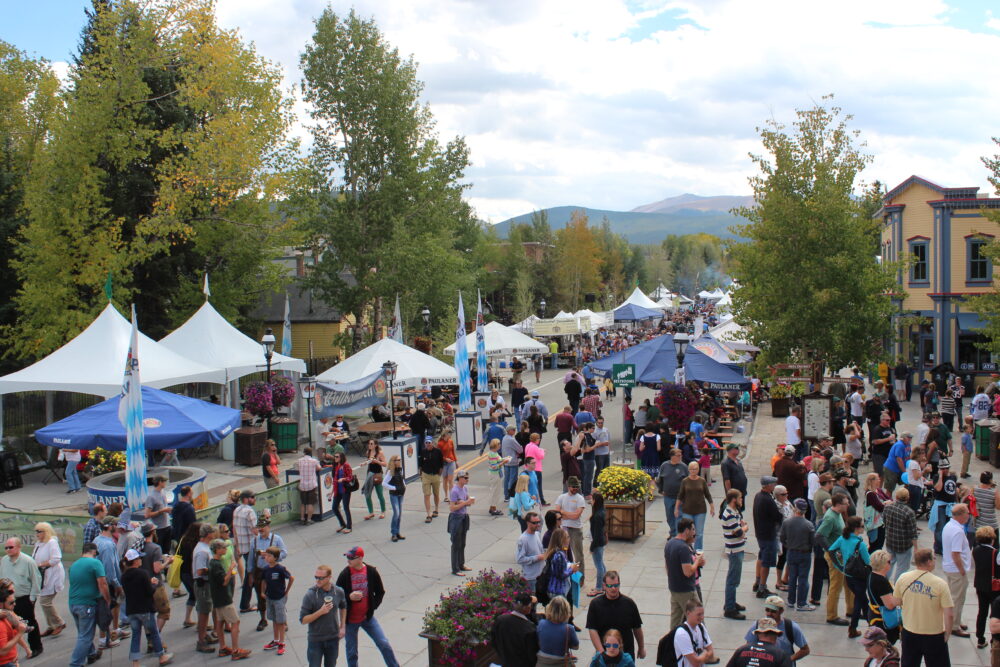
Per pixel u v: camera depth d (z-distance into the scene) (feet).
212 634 36.99
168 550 44.91
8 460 68.28
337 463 54.29
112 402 58.29
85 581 34.17
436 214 136.67
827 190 76.33
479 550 49.65
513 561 47.14
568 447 59.88
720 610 37.58
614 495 50.52
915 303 115.75
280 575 35.70
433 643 28.99
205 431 56.54
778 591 39.42
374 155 131.44
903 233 116.98
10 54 109.19
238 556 40.78
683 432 67.62
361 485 67.67
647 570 44.16
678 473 47.78
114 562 37.06
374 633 32.35
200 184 106.11
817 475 45.29
